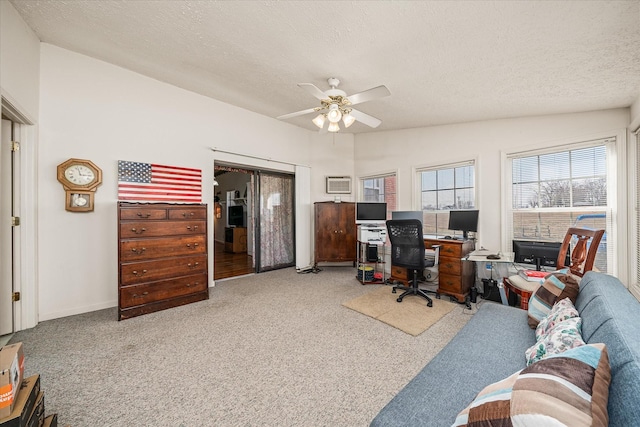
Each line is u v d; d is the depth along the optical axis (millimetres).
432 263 3344
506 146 3578
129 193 3176
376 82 2934
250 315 2842
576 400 585
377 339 2307
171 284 3041
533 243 3160
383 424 896
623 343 772
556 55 2191
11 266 2459
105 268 3049
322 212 4988
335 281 4258
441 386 1078
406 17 1942
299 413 1474
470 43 2158
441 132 4227
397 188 4793
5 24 2088
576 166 3105
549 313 1501
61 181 2758
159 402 1554
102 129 3035
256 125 4496
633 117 2709
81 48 2764
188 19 2176
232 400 1574
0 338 2320
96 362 1953
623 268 2744
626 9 1665
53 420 1231
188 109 3705
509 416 614
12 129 2498
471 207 3953
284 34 2271
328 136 5480
